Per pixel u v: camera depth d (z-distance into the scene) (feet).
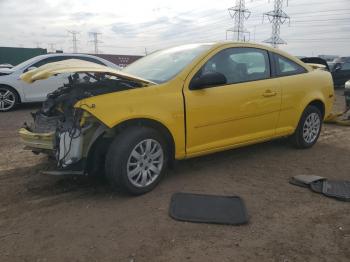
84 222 11.84
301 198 13.82
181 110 14.38
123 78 13.70
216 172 16.40
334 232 11.41
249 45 17.42
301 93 19.04
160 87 14.12
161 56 17.35
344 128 26.71
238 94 16.10
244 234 11.19
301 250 10.42
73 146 13.05
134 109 13.23
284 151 19.80
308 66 20.24
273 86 17.58
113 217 12.16
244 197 13.82
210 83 14.61
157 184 14.40
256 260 9.95
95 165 13.70
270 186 14.96
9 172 16.30
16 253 10.19
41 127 14.65
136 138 13.20
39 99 34.71
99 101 12.79
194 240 10.82
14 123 27.81
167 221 11.90
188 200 13.29
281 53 18.81
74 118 13.04
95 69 13.47
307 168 17.24
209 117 15.25
